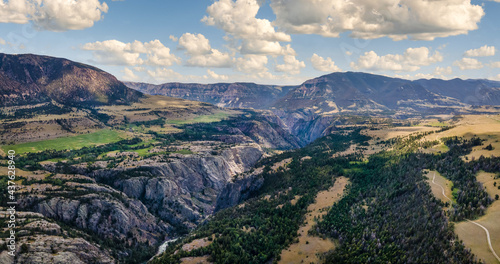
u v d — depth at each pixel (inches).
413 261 5743.1
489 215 6131.9
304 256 6939.0
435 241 5885.8
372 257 6245.1
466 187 7288.4
